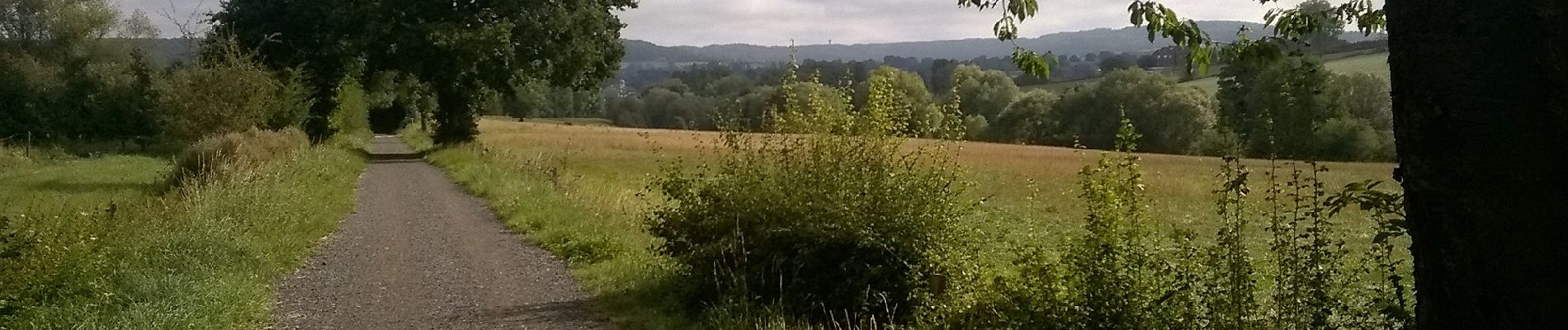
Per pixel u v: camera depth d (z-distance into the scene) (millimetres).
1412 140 2932
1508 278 2734
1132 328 5156
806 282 7156
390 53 35312
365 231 13547
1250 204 5285
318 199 16453
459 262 10758
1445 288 2902
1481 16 2699
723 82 105375
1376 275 5453
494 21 35625
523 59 35000
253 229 11195
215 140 19406
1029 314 5688
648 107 107125
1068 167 29156
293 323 7676
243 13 38438
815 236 7160
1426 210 2912
